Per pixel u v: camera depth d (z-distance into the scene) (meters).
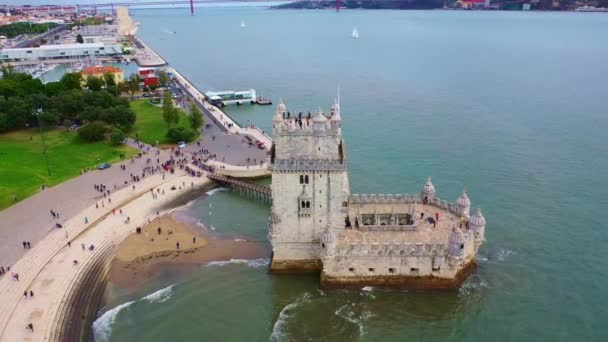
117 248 100.31
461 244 81.31
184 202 123.94
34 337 73.81
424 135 172.25
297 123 87.56
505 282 87.19
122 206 118.00
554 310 80.69
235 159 150.12
